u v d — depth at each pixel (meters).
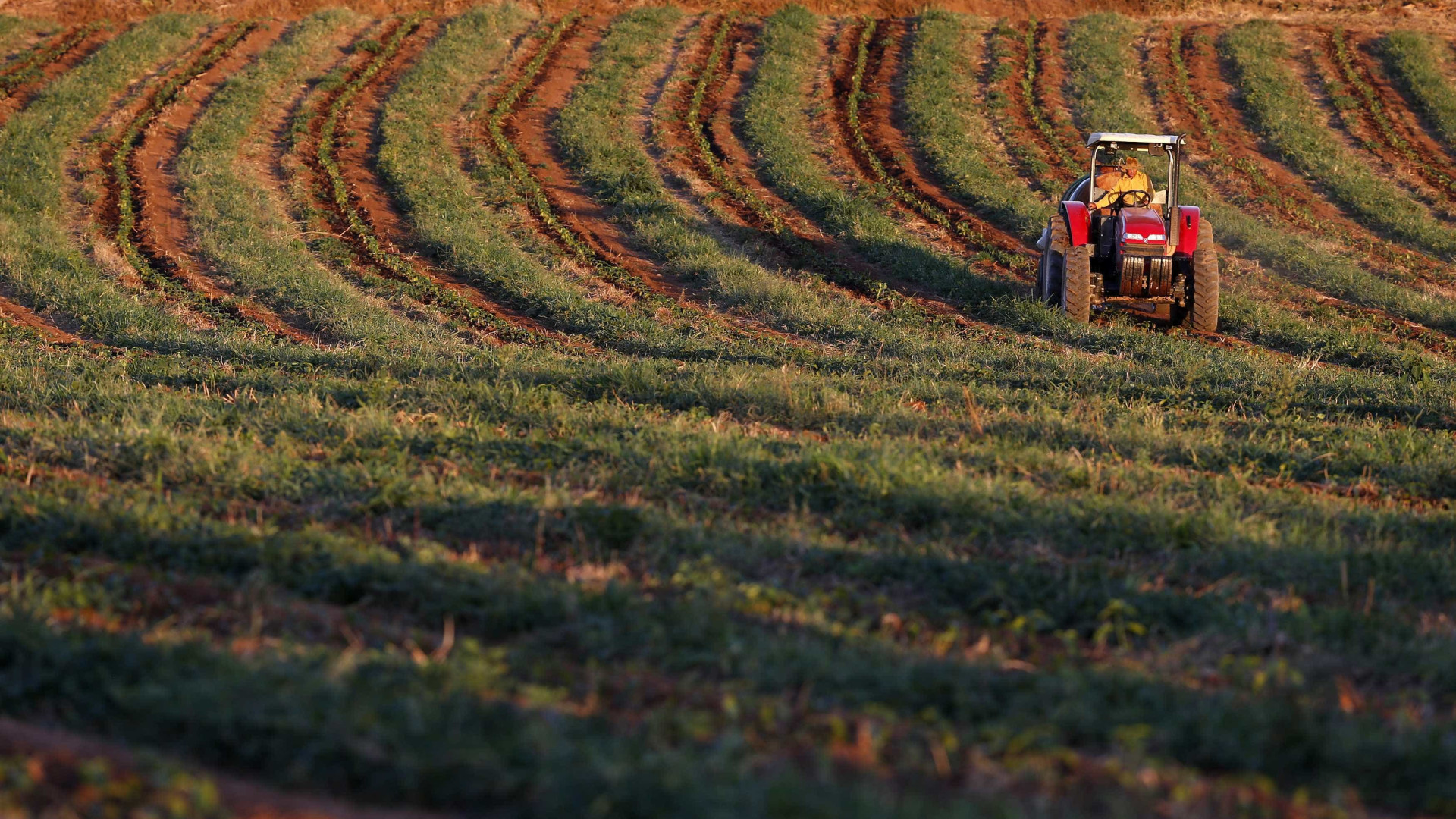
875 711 13.71
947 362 40.94
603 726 13.48
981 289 55.03
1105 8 114.94
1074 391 36.72
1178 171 47.97
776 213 68.06
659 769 11.65
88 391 35.06
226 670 14.09
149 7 114.81
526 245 62.38
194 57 100.44
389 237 63.94
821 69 97.38
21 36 106.38
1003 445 28.45
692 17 111.38
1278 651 16.77
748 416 32.41
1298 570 20.05
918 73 94.00
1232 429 32.25
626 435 28.25
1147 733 13.13
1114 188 49.66
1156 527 21.81
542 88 93.00
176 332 47.31
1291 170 78.50
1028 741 13.01
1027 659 16.70
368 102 89.88
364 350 42.69
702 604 17.33
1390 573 20.23
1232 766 13.17
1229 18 113.56
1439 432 32.09
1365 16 111.94
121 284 55.69
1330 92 91.50
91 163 74.19
